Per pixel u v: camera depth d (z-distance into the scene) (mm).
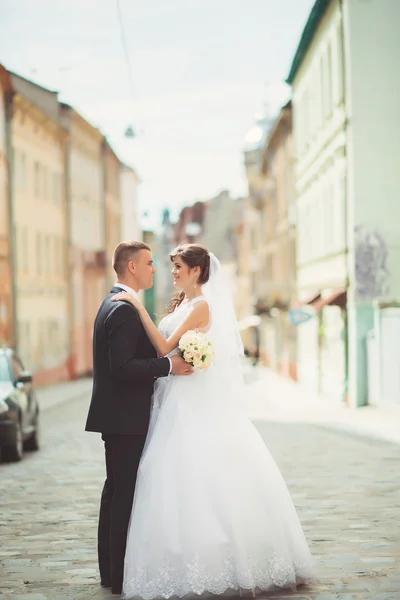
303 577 6066
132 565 5746
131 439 5965
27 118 38781
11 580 6469
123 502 5969
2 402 13703
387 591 5938
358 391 24578
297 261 37500
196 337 5906
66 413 24156
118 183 62844
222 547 5699
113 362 5801
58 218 44094
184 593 5648
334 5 27062
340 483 10875
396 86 24906
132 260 6109
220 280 6332
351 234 24938
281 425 19031
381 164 24922
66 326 44938
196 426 5953
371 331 24188
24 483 11430
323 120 29734
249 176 65812
